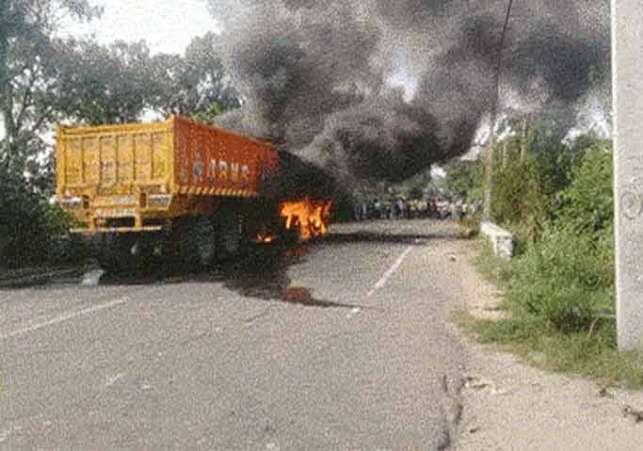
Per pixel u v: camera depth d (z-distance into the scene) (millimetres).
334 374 5766
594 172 11766
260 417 4641
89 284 12344
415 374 5758
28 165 19891
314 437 4258
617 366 5660
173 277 13430
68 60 25875
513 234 14562
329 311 9000
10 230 15625
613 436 4254
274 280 12555
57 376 5707
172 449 4051
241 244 18734
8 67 22266
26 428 4414
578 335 6637
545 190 17203
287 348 6762
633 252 5973
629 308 6008
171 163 13852
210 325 8031
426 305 9414
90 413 4719
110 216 14203
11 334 7527
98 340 7172
